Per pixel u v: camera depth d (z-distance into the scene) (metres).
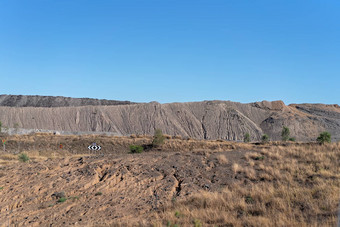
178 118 128.12
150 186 14.63
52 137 54.72
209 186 14.53
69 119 121.44
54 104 180.75
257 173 15.69
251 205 11.26
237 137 117.00
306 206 10.60
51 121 118.81
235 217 10.21
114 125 120.12
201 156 19.16
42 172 16.56
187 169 16.75
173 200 12.81
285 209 10.48
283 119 128.12
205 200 12.14
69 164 18.16
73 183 14.95
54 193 13.71
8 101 180.62
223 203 11.73
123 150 42.88
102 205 12.50
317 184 12.92
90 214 11.66
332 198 10.86
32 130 87.25
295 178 14.28
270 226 9.20
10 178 15.56
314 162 16.33
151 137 54.19
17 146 45.31
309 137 115.25
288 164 16.11
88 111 126.25
